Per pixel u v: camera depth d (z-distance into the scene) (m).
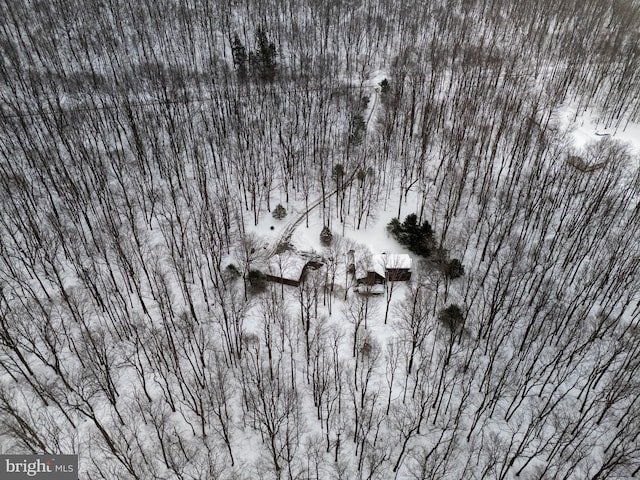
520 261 76.38
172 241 76.75
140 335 65.31
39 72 117.31
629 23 155.12
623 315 69.62
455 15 162.75
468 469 53.16
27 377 54.59
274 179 96.81
